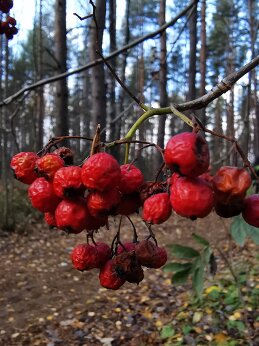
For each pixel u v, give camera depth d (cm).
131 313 539
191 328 448
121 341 473
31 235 916
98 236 909
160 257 109
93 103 532
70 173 95
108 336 488
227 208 98
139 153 104
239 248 714
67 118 545
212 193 90
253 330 416
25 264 746
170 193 96
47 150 109
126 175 100
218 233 852
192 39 821
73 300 597
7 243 855
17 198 1045
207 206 88
